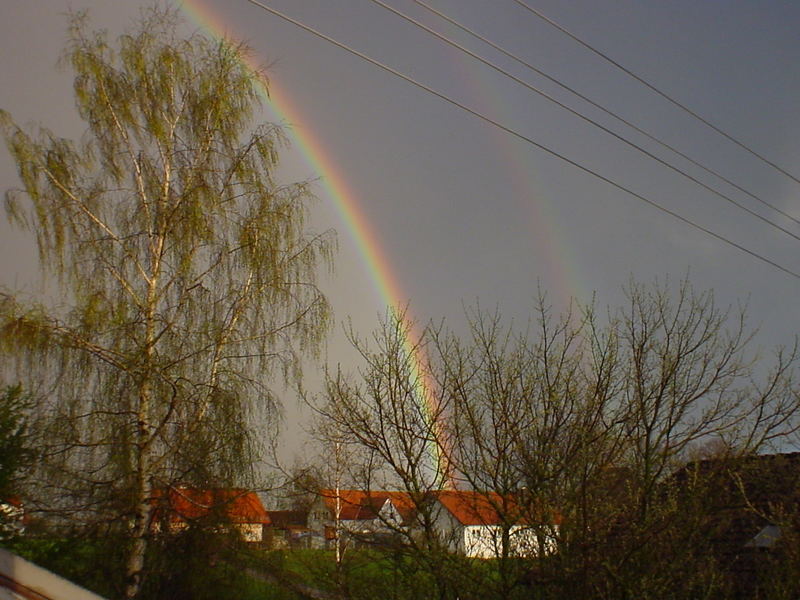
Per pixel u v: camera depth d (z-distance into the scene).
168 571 12.68
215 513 12.85
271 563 12.05
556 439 9.79
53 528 12.38
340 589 10.51
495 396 10.24
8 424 12.21
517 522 9.72
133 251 13.61
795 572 8.92
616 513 9.34
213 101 14.57
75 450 12.57
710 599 9.38
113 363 12.94
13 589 5.09
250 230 14.12
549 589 9.34
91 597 5.39
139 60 14.41
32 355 12.31
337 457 10.90
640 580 8.94
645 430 9.78
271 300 14.03
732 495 9.70
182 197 13.92
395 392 10.74
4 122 13.14
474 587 9.74
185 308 13.55
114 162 13.99
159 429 12.69
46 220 13.05
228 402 13.22
